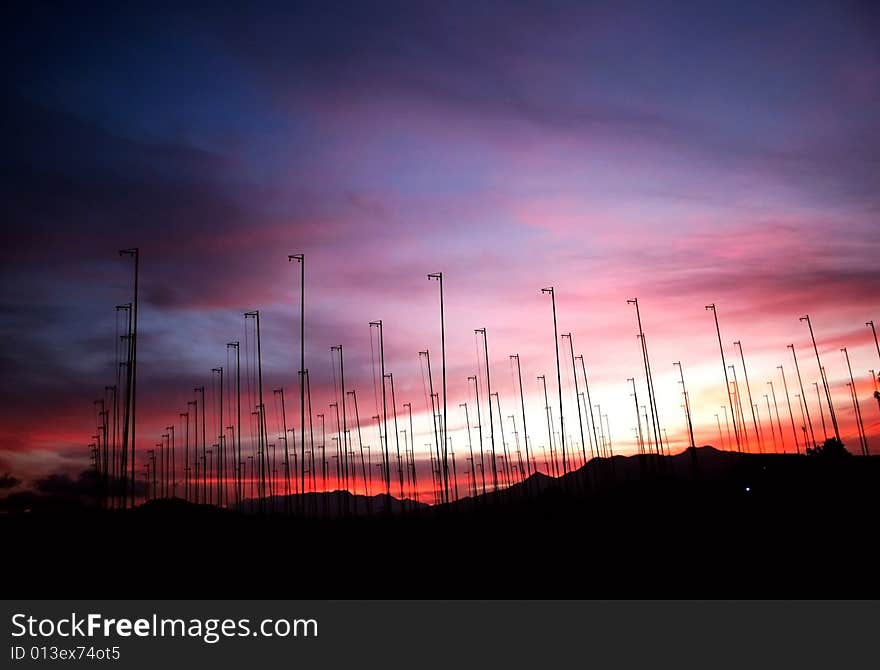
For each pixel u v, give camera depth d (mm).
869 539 38625
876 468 66938
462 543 50594
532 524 60750
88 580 38062
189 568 41719
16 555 45406
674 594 29922
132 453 52094
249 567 42250
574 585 32875
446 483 70812
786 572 32844
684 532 48438
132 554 46875
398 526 67750
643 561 38375
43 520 59500
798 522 47375
